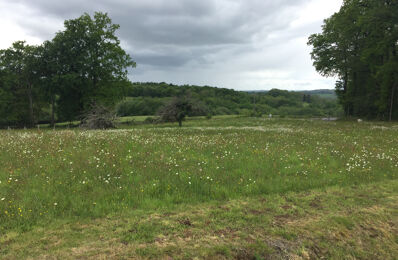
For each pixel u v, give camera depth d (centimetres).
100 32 3269
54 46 3073
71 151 963
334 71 4350
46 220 467
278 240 429
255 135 1691
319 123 3080
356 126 2545
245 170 810
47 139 1206
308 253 409
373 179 768
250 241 420
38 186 618
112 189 620
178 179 707
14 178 659
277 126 2639
